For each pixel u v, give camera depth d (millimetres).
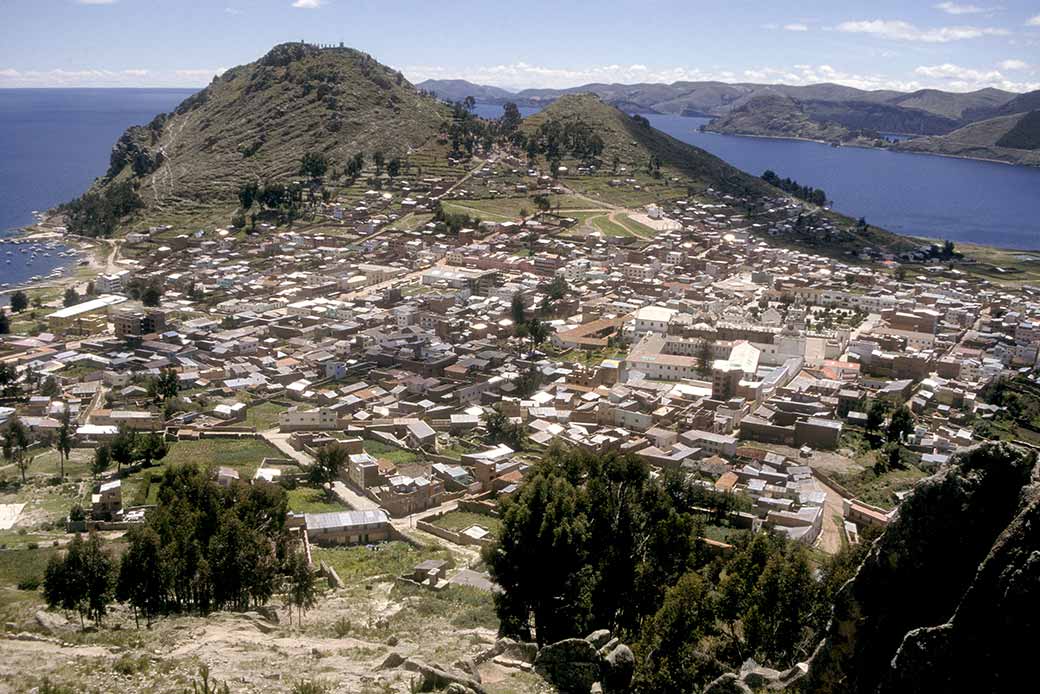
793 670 59281
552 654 64250
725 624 90438
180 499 115688
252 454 181000
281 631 83250
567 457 134125
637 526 101938
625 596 90562
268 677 62656
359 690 59625
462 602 103312
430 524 146375
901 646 44094
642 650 76875
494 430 193375
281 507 122625
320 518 140125
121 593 89875
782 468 175625
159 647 73062
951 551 46719
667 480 150125
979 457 46875
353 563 125062
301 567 98812
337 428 198375
